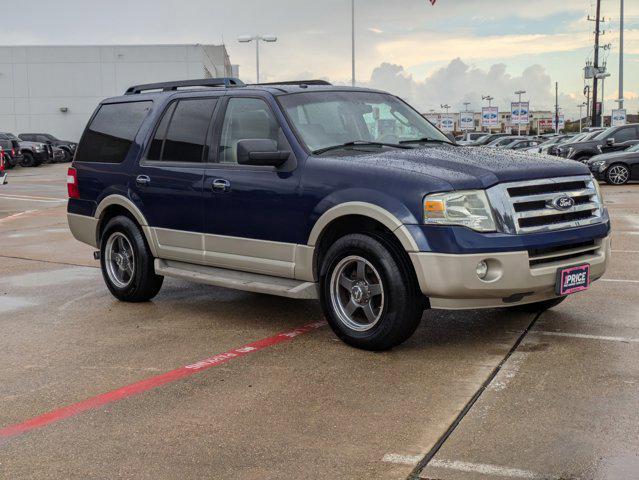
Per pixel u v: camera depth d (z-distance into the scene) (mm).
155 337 5930
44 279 8523
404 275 5070
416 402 4316
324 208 5402
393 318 5109
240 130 6195
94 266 9375
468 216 4887
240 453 3707
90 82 56906
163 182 6660
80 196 7609
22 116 57000
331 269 5441
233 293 7574
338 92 6363
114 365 5223
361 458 3600
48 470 3586
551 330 5746
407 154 5559
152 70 56969
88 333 6109
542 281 5062
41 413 4344
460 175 4992
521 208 5062
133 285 7074
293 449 3732
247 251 6023
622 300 6668
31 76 56625
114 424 4141
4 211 16656
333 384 4676
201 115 6570
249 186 5922
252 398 4480
